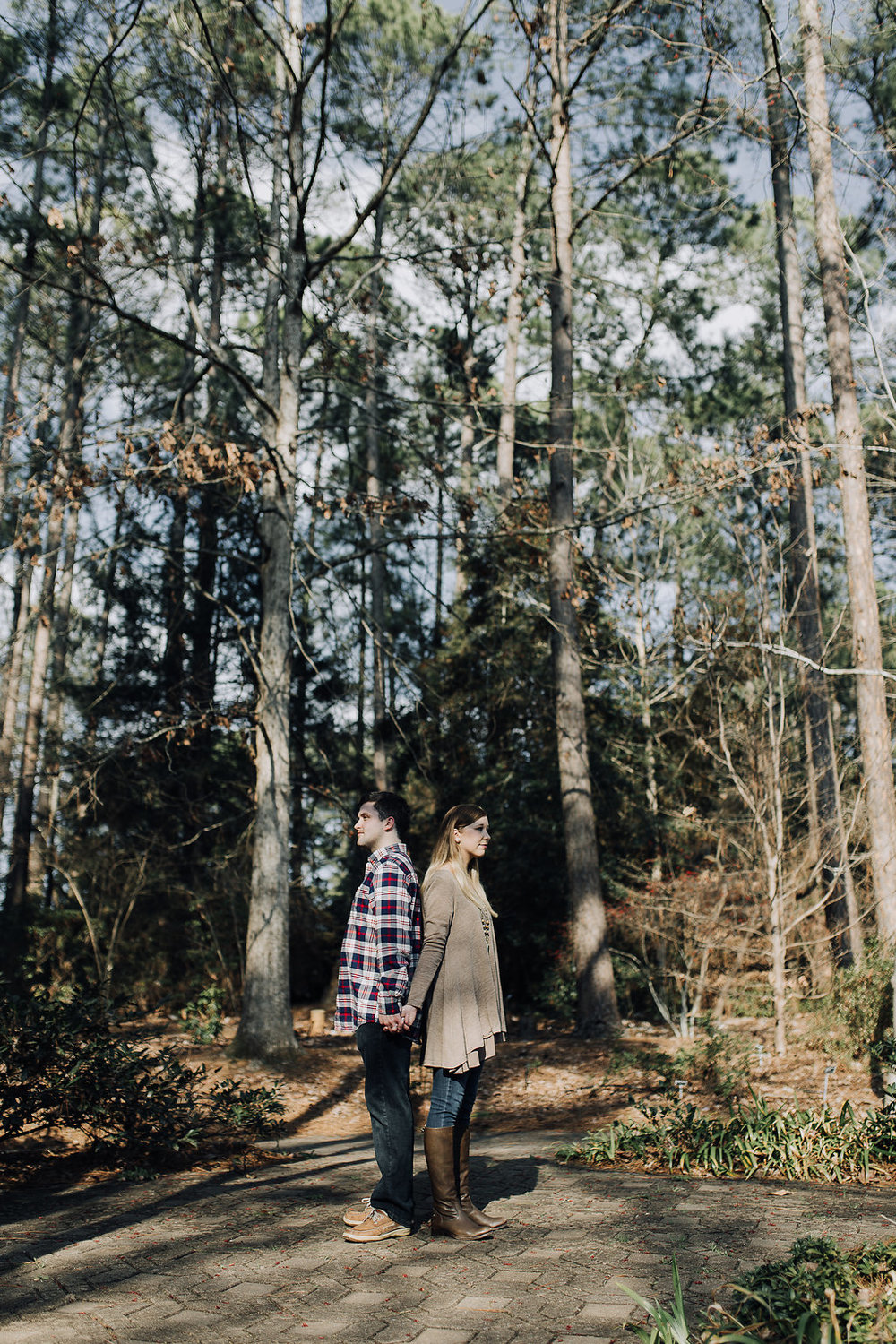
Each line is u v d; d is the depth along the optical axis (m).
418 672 20.33
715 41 10.54
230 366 11.73
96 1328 3.06
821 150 11.54
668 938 13.77
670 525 18.23
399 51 14.39
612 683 19.19
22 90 16.83
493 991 4.19
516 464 27.86
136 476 11.73
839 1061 10.08
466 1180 4.20
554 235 15.27
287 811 13.12
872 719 11.23
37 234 17.19
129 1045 6.39
